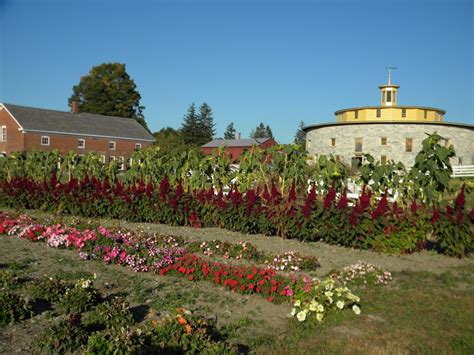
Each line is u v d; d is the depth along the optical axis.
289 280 6.46
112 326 4.83
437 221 8.99
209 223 11.57
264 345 4.85
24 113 50.28
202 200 11.51
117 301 5.35
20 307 5.11
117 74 74.94
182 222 11.63
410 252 9.15
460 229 8.87
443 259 8.80
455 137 45.28
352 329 5.27
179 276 7.20
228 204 10.92
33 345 4.47
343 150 47.25
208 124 92.75
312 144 51.56
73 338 4.54
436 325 5.39
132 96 75.94
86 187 13.19
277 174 12.28
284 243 9.59
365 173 11.04
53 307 5.50
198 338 4.45
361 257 8.67
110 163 18.12
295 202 9.98
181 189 11.67
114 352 4.09
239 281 6.57
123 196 12.27
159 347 4.24
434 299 6.30
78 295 5.44
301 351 4.66
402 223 8.99
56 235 8.86
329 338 5.00
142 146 59.25
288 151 11.92
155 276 7.21
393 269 7.89
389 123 44.75
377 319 5.59
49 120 51.88
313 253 8.79
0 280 6.09
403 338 5.01
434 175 9.64
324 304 5.76
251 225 10.49
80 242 8.23
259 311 5.89
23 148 48.25
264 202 10.56
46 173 19.16
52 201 13.56
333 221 9.34
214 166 13.36
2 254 8.00
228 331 5.16
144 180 14.84
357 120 46.22
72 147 52.28
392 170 10.91
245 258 8.34
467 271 7.87
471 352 4.69
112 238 8.34
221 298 6.27
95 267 7.49
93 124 56.16
